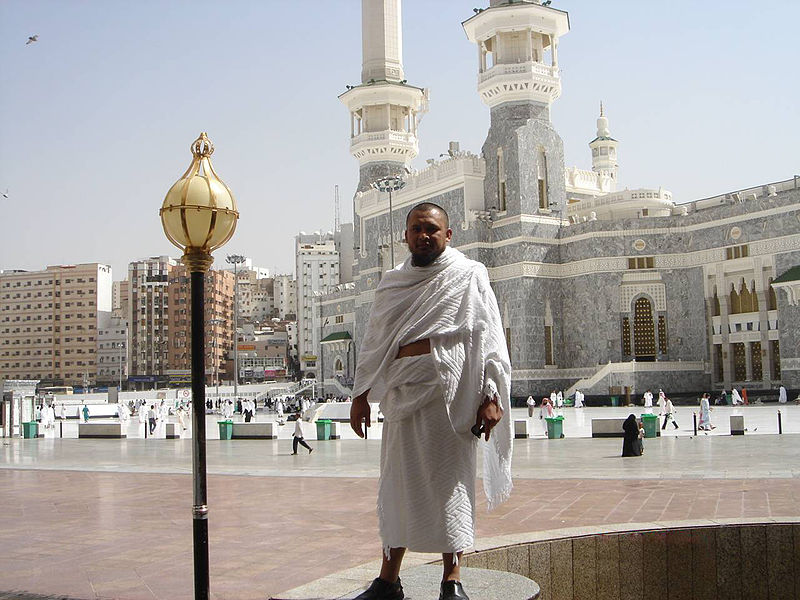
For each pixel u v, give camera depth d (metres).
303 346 198.62
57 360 182.25
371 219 95.69
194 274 6.78
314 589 6.14
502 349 5.63
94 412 87.44
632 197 84.38
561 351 78.56
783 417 45.97
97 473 22.62
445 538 5.32
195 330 6.67
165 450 33.16
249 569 9.27
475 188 82.50
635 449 24.98
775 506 13.42
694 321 74.06
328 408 59.06
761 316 68.50
